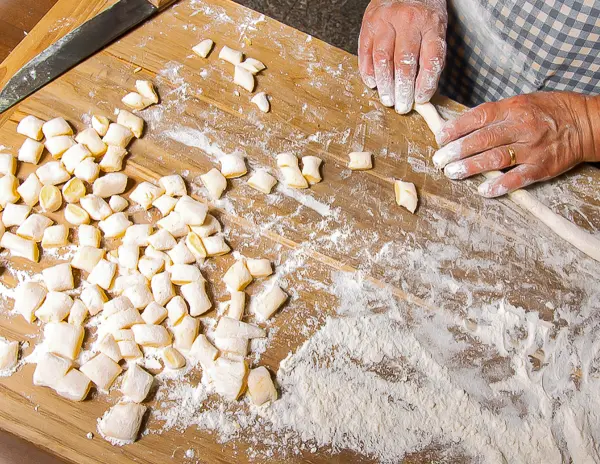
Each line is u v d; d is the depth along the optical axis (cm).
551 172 116
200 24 123
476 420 101
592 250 113
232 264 106
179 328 99
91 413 93
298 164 115
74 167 107
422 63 118
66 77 115
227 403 97
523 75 135
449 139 116
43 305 98
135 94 114
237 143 115
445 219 115
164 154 112
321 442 97
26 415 92
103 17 119
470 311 109
